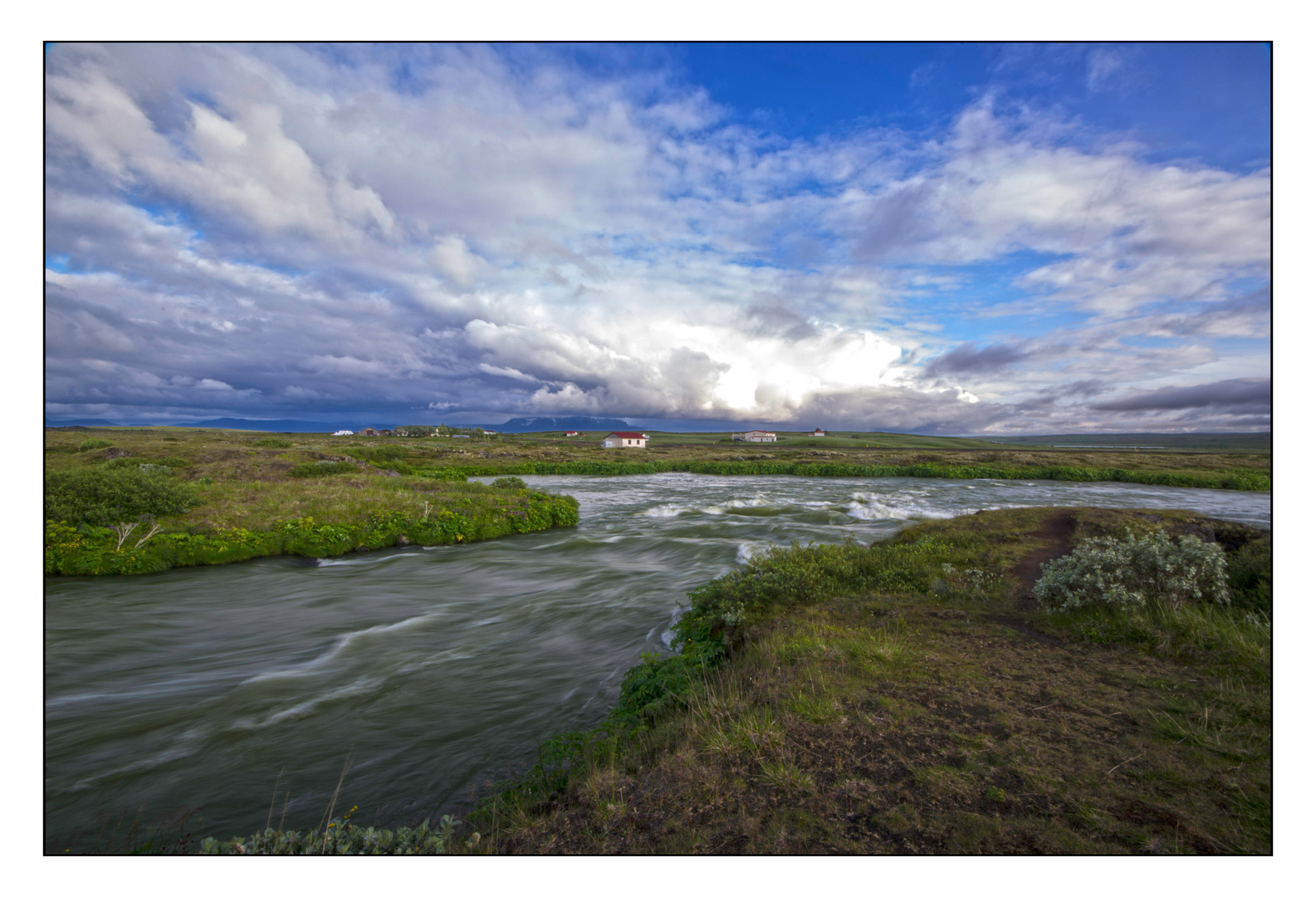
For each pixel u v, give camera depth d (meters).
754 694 5.95
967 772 4.29
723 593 10.30
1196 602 8.22
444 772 6.36
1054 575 9.16
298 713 7.89
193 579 15.16
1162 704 5.34
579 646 10.66
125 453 33.56
